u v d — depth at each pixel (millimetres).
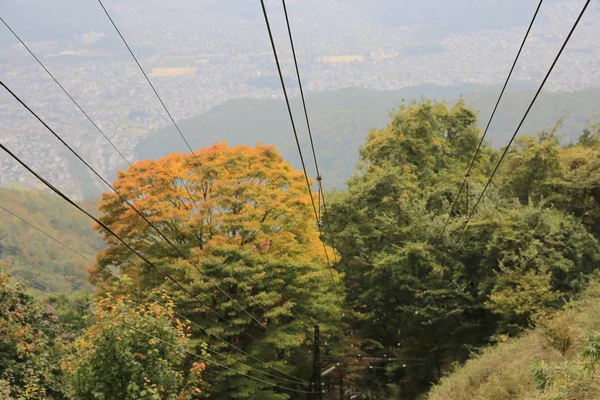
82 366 17062
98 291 31359
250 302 30188
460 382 25688
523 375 20469
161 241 32906
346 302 41875
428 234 38656
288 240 34625
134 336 17484
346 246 43281
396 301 41406
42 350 20438
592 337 13766
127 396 16828
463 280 38062
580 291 31547
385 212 42719
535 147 40594
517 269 32906
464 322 38531
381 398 41469
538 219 34906
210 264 29438
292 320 35750
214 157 35312
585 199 39156
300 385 39031
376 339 43875
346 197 43781
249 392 30062
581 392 13336
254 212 32625
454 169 48188
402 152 47562
